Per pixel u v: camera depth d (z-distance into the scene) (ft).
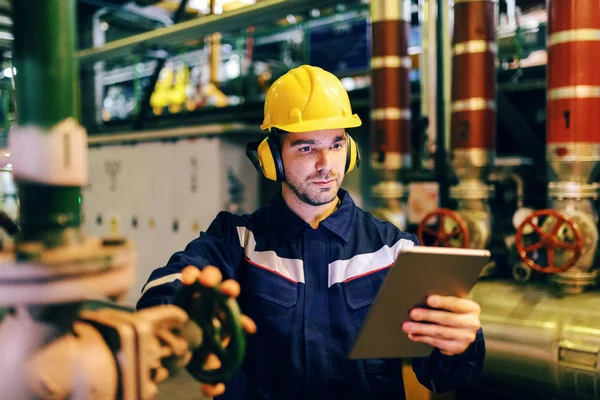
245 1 15.17
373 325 2.77
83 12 18.06
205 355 2.29
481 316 7.82
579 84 7.66
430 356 3.50
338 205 4.26
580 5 7.57
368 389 3.77
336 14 15.52
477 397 8.12
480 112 9.07
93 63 17.33
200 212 13.67
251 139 13.84
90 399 1.63
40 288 1.49
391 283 2.62
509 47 11.34
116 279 1.66
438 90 11.80
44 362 1.60
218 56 18.39
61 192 1.69
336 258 3.94
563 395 6.98
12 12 1.63
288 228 4.00
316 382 3.72
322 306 3.86
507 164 10.19
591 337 6.70
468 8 8.99
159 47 15.15
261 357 3.84
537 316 7.34
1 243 1.73
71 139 1.65
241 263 4.09
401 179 11.19
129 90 24.64
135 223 15.28
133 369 1.73
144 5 18.37
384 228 4.22
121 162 15.51
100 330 1.78
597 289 7.85
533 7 12.82
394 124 10.80
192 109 17.58
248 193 13.88
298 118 3.73
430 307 2.85
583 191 7.83
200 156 13.53
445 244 8.85
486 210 9.29
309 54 16.92
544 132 12.42
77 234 1.74
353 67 16.07
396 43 10.65
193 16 19.29
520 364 7.29
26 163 1.61
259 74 17.49
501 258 10.18
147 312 1.92
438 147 11.82
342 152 3.90
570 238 7.64
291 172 3.84
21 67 1.62
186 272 2.64
